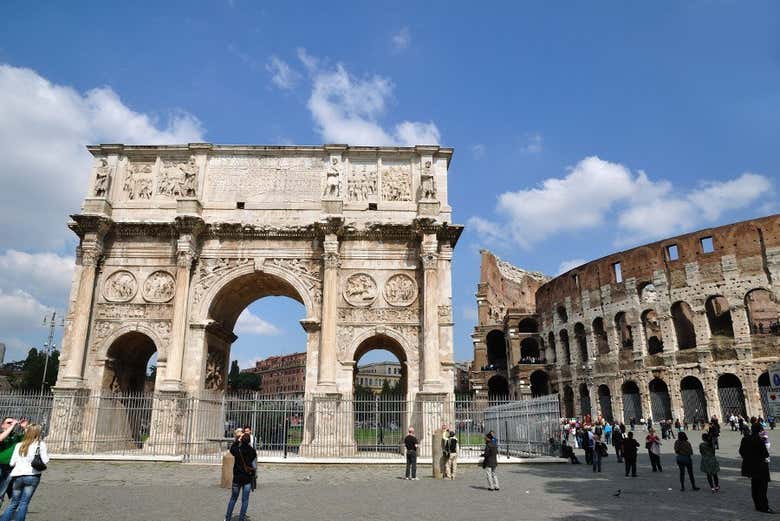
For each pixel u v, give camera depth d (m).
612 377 62.62
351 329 33.69
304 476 23.73
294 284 34.19
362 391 109.12
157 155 36.91
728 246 54.91
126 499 17.14
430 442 30.47
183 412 31.28
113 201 35.84
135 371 37.22
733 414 51.16
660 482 22.12
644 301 60.66
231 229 34.56
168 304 33.91
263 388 167.12
